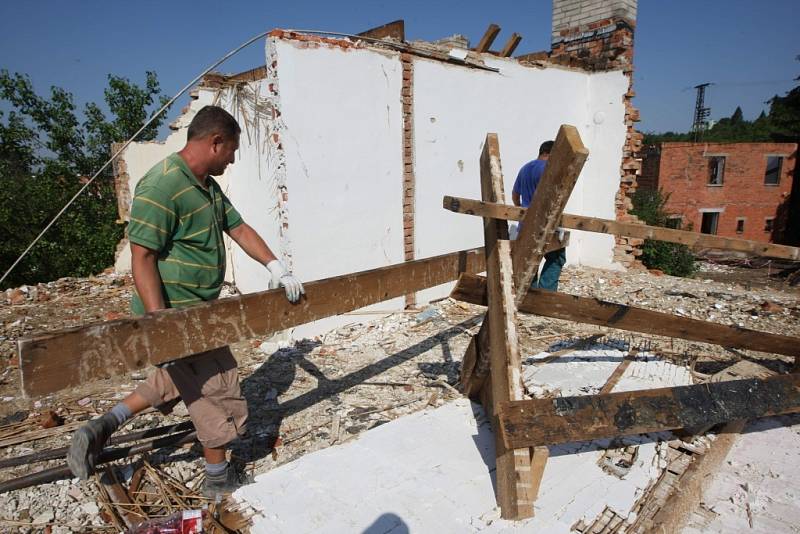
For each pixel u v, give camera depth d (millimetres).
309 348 4543
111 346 1494
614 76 7656
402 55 5254
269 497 2203
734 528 2055
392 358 4238
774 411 2408
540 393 3207
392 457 2527
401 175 5480
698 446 2592
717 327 3178
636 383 3371
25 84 11961
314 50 4504
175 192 1997
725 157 25922
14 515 2234
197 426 2236
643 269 8141
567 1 8188
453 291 2902
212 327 1749
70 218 10234
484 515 2098
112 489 2355
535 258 2369
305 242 4730
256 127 5273
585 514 2086
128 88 12859
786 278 15414
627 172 7809
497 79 6465
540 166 4766
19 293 6730
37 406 3453
